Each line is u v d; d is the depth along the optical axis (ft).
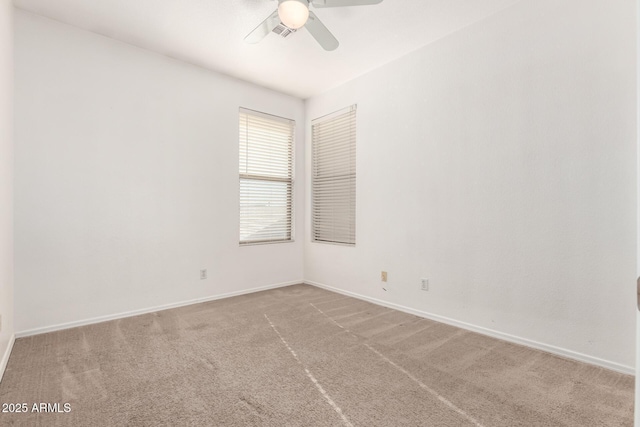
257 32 7.41
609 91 6.37
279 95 13.28
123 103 9.39
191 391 5.58
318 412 5.02
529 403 5.27
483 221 8.27
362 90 11.53
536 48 7.32
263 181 13.00
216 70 11.27
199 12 8.01
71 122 8.53
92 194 8.87
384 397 5.43
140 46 9.64
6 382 5.81
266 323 9.06
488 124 8.14
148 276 9.91
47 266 8.20
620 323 6.28
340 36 9.04
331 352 7.19
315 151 13.75
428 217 9.48
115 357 6.86
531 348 7.41
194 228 10.89
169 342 7.68
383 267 10.79
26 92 7.89
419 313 9.74
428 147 9.46
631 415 4.95
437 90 9.23
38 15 8.08
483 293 8.29
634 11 6.11
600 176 6.48
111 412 4.97
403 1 7.54
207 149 11.19
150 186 9.91
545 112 7.19
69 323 8.52
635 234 6.12
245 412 5.01
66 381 5.86
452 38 8.87
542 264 7.27
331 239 12.96
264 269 12.90
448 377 6.10
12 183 7.57
